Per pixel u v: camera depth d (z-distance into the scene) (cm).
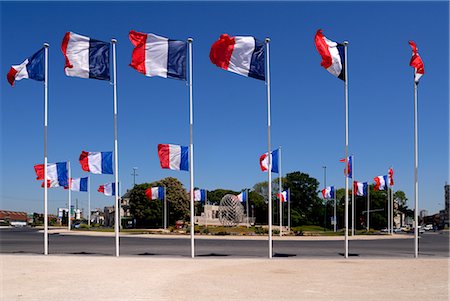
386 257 2355
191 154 2262
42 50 2369
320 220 10662
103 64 2295
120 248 2869
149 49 2242
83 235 5062
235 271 1688
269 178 2258
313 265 1919
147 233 5475
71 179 4784
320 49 2284
